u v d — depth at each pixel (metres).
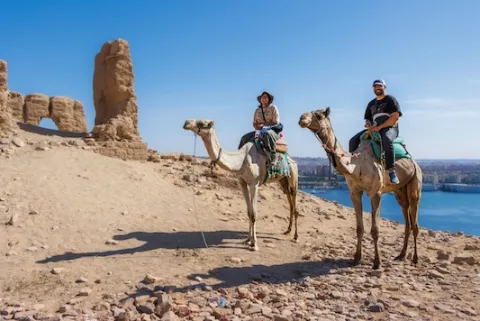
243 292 5.43
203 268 6.54
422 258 7.77
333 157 6.52
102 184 10.66
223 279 6.11
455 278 6.46
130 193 10.51
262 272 6.52
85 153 12.99
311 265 7.11
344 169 6.51
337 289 5.82
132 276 6.02
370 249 8.50
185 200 11.06
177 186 12.26
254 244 7.88
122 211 9.24
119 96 15.38
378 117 7.00
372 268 6.91
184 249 7.46
